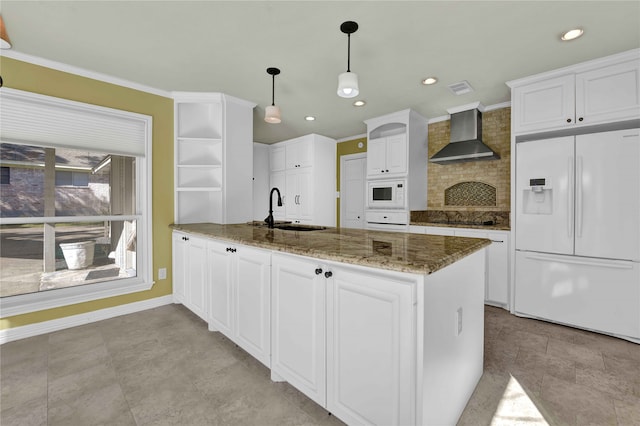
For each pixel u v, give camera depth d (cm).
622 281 236
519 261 288
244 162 344
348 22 195
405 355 110
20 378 180
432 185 430
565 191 259
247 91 315
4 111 227
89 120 267
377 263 115
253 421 146
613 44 222
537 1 176
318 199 517
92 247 283
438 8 182
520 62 252
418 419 109
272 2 177
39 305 241
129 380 179
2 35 131
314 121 433
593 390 171
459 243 162
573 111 258
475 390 171
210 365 196
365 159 516
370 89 313
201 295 252
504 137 364
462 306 149
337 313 135
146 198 301
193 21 194
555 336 245
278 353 169
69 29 202
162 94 310
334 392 137
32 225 252
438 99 345
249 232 231
